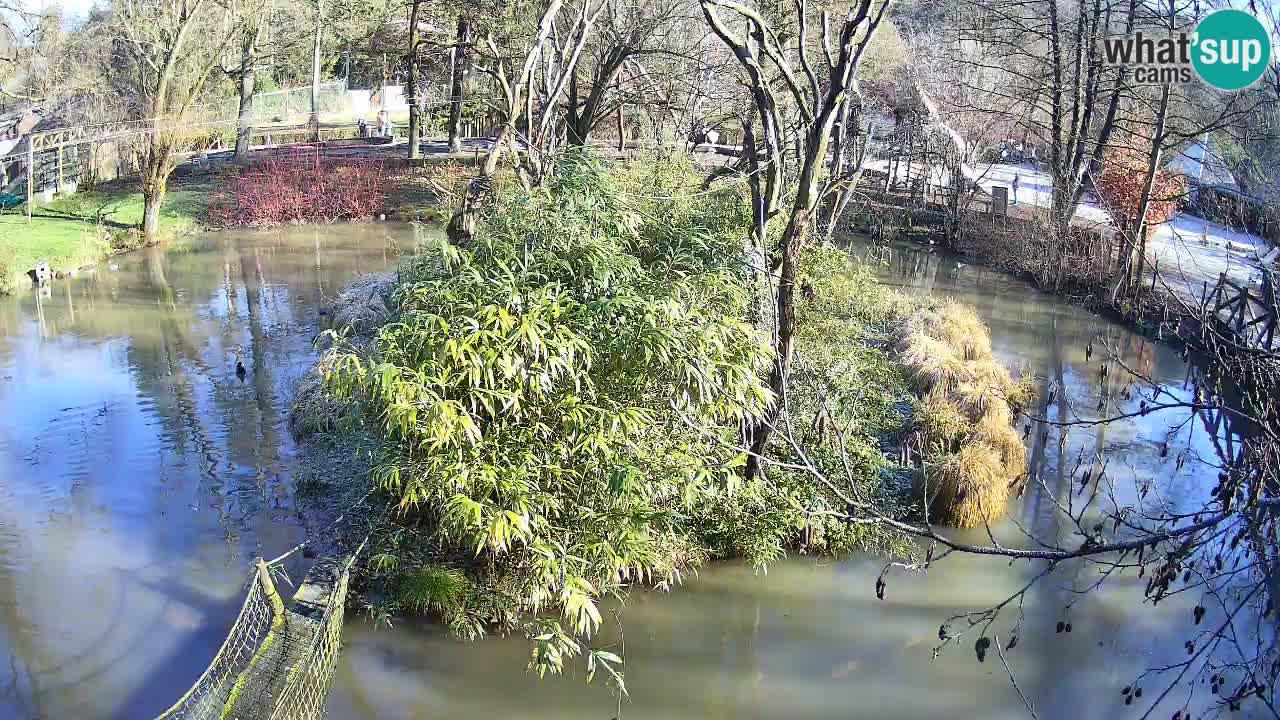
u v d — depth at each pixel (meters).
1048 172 25.47
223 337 16.58
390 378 7.28
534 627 8.41
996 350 16.70
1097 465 12.09
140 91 26.94
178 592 9.02
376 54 35.16
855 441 11.10
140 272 21.17
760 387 8.41
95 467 11.58
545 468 8.09
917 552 9.98
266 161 29.39
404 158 31.97
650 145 20.83
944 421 11.62
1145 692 7.97
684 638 8.62
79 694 7.63
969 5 26.91
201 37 28.89
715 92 22.34
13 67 30.12
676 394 8.15
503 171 15.50
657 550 9.12
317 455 11.63
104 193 27.95
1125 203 19.53
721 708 7.80
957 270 23.06
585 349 7.75
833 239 24.67
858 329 15.65
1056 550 4.88
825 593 9.34
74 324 17.33
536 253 8.66
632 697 7.90
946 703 7.89
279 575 9.19
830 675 8.27
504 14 24.86
